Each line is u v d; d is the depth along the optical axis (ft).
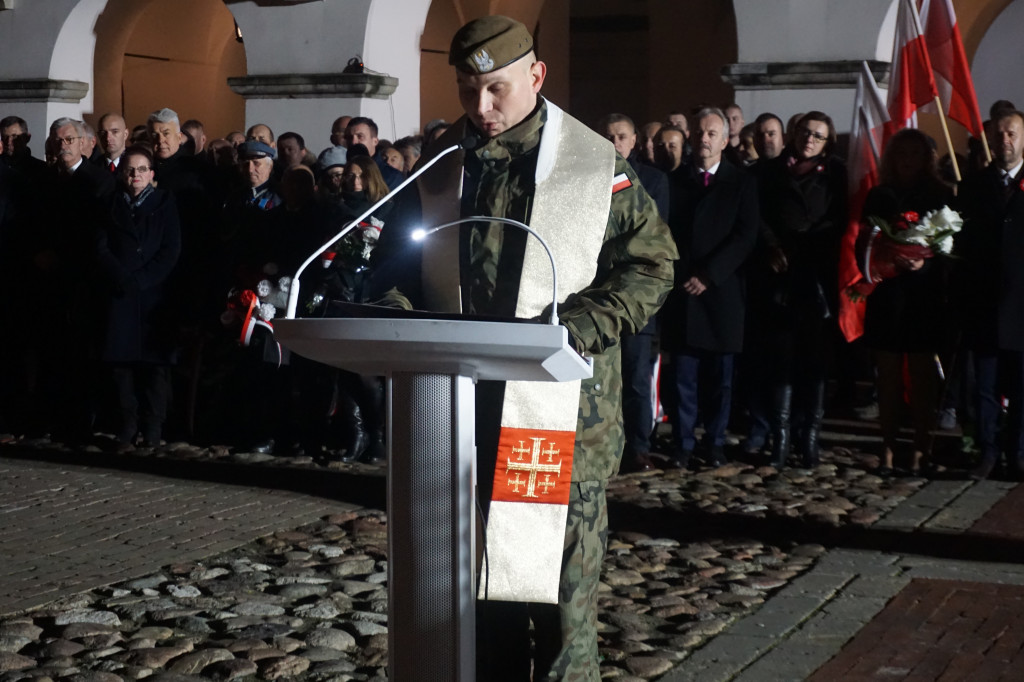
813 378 25.13
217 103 64.59
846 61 32.35
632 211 10.44
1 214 28.37
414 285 10.94
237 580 17.48
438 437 8.50
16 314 28.96
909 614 15.83
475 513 9.24
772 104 33.27
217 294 27.04
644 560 18.58
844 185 25.03
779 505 22.15
